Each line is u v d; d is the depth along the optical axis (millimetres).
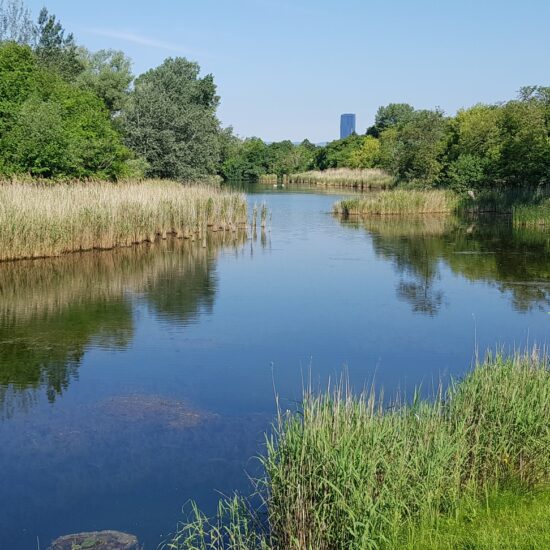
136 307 16609
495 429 7195
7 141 28984
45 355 12656
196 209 32594
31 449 8609
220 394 10641
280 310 16531
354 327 14992
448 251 26906
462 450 6777
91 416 9711
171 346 13336
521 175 46688
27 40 56031
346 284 19969
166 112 44875
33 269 21438
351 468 5836
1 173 28156
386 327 15000
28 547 6406
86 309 16344
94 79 54312
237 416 9727
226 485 7641
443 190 50219
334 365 12211
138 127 44281
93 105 40812
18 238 22609
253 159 100750
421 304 17297
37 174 29891
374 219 41031
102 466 8125
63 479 7773
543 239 31047
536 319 15656
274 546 6090
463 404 7605
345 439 6129
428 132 55750
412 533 5773
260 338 13992
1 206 22250
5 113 30016
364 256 25484
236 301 17500
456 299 17875
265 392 10734
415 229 35438
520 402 7516
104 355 12680
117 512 7082
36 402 10258
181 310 16375
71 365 12078
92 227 25375
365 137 101250
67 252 24594
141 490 7543
